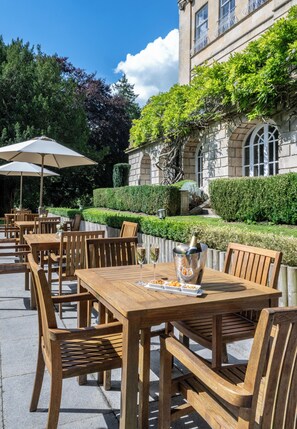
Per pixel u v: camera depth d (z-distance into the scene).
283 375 1.23
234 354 2.98
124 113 25.75
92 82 25.31
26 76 17.81
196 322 2.55
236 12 12.02
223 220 7.82
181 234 5.16
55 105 18.59
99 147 24.34
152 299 1.88
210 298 1.91
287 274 3.38
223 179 7.82
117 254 3.25
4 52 18.56
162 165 13.20
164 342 1.80
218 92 9.46
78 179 22.83
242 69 8.26
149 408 2.19
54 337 1.81
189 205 10.26
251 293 2.02
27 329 3.43
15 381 2.48
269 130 8.96
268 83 7.52
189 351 1.63
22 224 6.70
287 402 1.25
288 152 7.62
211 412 1.52
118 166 16.91
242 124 9.34
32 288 4.03
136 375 1.75
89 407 2.20
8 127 16.75
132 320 1.72
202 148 11.10
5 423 2.03
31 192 18.77
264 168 9.08
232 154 9.84
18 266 4.14
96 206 16.05
